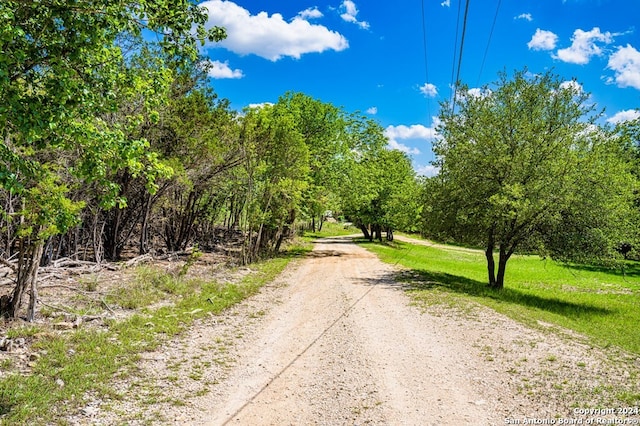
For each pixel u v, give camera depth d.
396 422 6.02
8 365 7.02
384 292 17.44
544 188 19.08
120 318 10.59
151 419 5.88
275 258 30.38
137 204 25.12
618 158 19.48
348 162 38.06
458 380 7.64
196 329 10.69
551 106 20.36
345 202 39.91
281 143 28.58
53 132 6.56
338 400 6.76
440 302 15.20
